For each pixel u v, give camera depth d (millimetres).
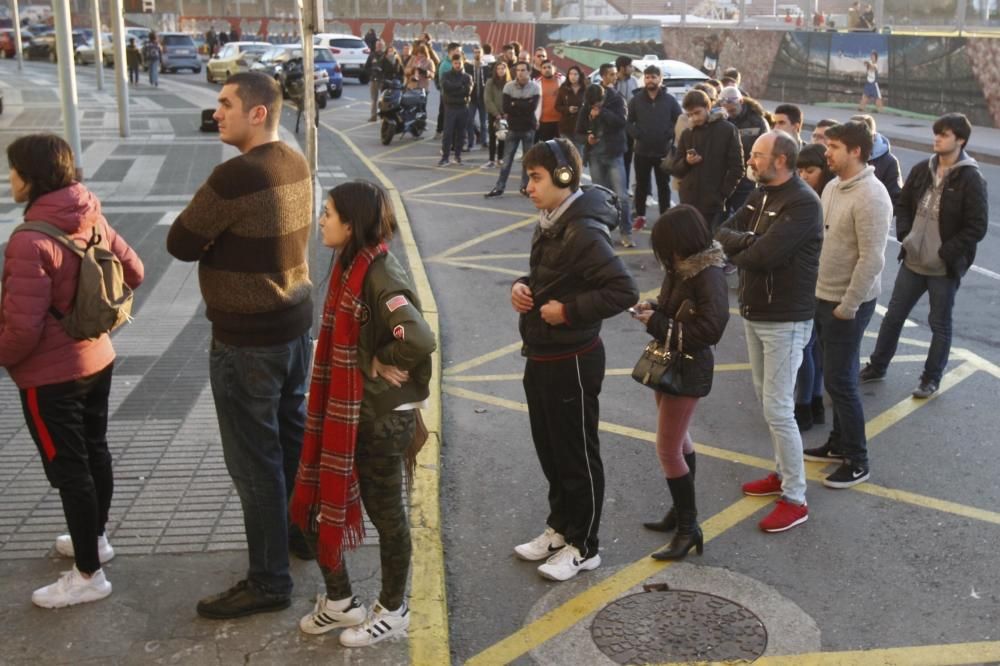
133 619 4176
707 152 9797
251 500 4121
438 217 13938
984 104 23906
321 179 16312
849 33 28734
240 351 3984
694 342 4617
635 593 4688
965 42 24328
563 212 4406
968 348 8250
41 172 4004
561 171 4363
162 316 8719
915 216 7094
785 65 31547
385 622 4086
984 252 11469
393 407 3865
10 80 36250
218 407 4082
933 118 25641
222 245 3918
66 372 4102
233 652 3975
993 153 19328
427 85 22141
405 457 4059
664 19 39000
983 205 6773
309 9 6867
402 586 4109
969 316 9133
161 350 7797
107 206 13383
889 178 7879
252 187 3840
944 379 7535
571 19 43406
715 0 38438
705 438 6539
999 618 4461
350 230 3760
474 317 9344
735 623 4426
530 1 45781
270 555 4199
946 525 5332
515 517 5469
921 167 7070
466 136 21688
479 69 20250
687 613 4508
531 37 44188
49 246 3973
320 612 4090
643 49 38094
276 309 3990
